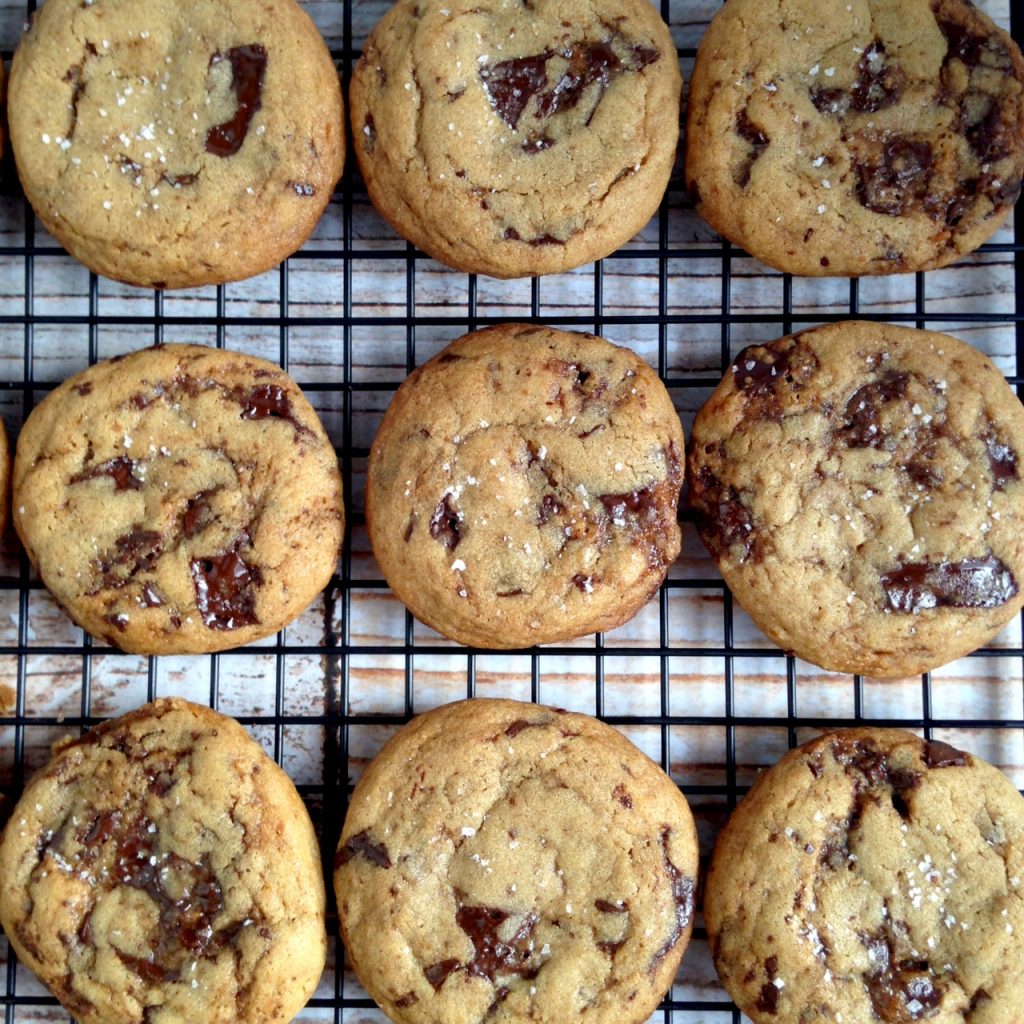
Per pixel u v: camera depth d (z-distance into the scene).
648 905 0.31
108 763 0.31
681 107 0.34
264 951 0.30
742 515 0.32
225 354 0.32
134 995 0.30
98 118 0.31
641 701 0.35
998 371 0.33
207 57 0.32
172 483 0.31
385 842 0.31
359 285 0.35
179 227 0.32
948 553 0.31
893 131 0.32
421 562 0.31
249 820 0.31
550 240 0.32
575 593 0.31
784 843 0.31
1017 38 0.35
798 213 0.32
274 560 0.31
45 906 0.30
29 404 0.35
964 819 0.31
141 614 0.31
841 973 0.30
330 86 0.32
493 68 0.32
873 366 0.32
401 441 0.32
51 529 0.31
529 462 0.32
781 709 0.35
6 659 0.35
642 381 0.32
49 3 0.32
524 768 0.31
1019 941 0.30
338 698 0.35
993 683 0.35
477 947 0.30
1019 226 0.35
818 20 0.32
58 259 0.35
